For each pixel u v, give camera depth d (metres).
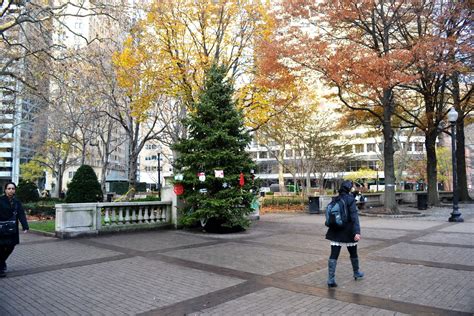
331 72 16.92
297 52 16.89
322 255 9.26
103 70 20.33
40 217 19.89
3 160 61.16
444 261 8.38
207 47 19.20
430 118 24.92
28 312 5.28
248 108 18.78
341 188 6.72
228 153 13.70
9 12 13.66
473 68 20.48
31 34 16.86
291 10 18.03
